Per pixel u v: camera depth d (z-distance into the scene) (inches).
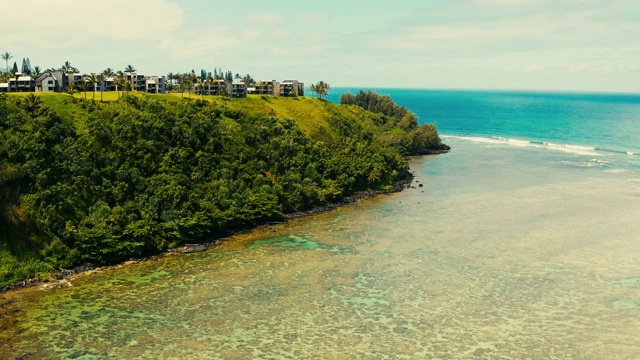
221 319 3105.3
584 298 3390.7
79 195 4244.6
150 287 3548.2
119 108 5344.5
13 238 3747.5
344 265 3983.8
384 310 3243.1
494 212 5428.2
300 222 5152.6
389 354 2743.6
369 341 2871.6
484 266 3939.5
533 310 3235.7
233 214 4810.5
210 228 4613.7
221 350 2760.8
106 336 2883.9
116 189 4436.5
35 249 3779.5
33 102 4739.2
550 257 4106.8
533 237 4594.0
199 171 5108.3
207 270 3873.0
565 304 3309.5
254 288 3555.6
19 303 3265.3
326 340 2878.9
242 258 4133.9
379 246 4414.4
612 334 2940.5
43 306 3233.3
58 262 3791.8
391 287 3580.2
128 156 4768.7
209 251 4296.3
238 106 6796.3
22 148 4217.5
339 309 3250.5
